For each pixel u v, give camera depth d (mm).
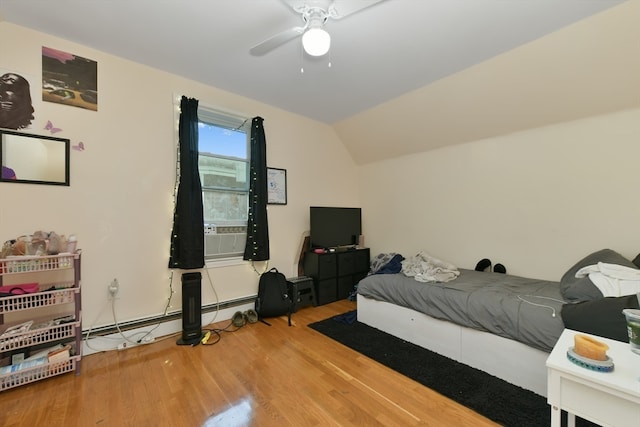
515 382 1848
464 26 1981
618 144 2320
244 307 3164
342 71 2646
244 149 3318
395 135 3756
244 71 2658
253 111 3303
